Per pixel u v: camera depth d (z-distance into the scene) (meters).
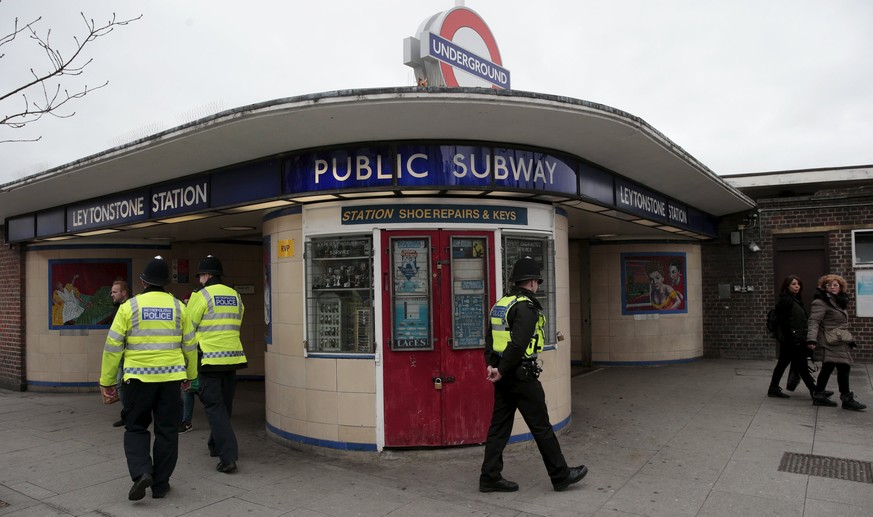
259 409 8.82
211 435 6.18
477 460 5.94
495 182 5.95
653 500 4.78
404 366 6.01
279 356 6.66
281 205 6.53
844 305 7.94
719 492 4.93
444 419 6.01
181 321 5.17
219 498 5.00
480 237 6.19
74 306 10.85
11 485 5.42
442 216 6.05
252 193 6.51
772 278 12.56
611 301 12.53
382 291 6.02
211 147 6.07
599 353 12.59
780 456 5.89
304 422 6.36
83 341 10.82
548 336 6.70
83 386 10.77
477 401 6.09
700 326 13.09
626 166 7.47
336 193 5.91
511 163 6.04
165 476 5.02
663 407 8.33
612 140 6.25
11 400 10.03
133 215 8.27
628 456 6.02
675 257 12.66
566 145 6.31
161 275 5.18
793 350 8.49
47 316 10.95
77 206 9.44
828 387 9.52
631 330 12.43
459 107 5.12
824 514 4.42
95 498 5.05
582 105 5.36
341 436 6.10
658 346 12.44
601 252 12.63
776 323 8.69
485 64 8.67
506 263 6.27
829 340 7.91
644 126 6.03
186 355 5.25
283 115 5.16
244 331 11.70
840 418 7.43
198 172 7.19
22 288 11.20
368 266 6.06
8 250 11.55
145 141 6.10
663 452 6.14
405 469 5.70
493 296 6.17
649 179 8.41
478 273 6.18
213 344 5.81
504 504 4.75
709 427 7.13
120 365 5.39
